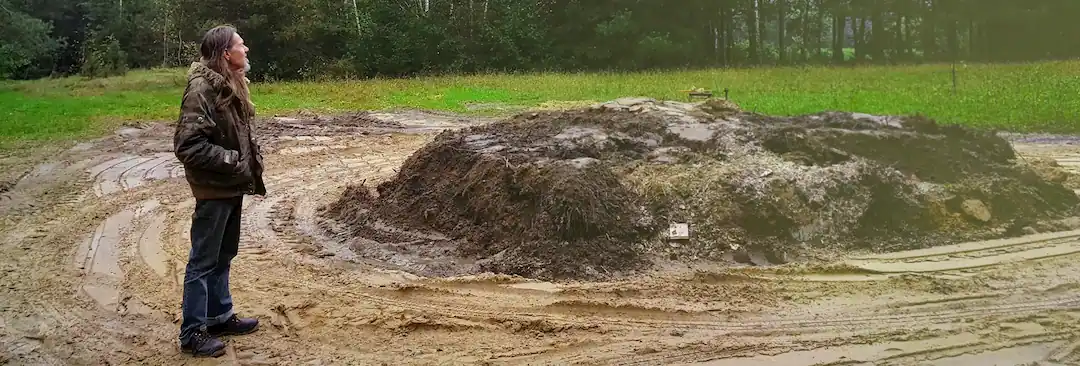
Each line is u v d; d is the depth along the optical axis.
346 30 34.56
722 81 23.89
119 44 36.94
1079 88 17.66
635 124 8.18
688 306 5.00
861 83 21.47
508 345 4.47
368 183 9.43
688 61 38.28
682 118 8.46
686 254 5.98
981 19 37.84
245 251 6.48
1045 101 15.30
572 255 5.79
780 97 17.73
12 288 5.61
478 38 36.62
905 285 5.33
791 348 4.36
